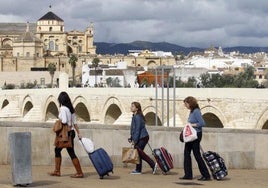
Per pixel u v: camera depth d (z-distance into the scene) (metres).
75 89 101.31
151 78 88.06
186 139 22.00
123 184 20.58
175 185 20.67
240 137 28.16
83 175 22.52
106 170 22.23
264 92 58.16
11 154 19.19
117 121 80.69
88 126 26.22
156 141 27.17
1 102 141.50
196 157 22.47
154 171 24.47
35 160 25.36
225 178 23.53
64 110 21.78
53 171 23.53
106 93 88.62
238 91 61.41
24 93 126.62
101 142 26.47
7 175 21.97
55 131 22.00
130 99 80.44
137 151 23.94
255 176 24.81
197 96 66.19
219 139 27.86
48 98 113.06
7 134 24.92
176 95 69.38
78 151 26.03
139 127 23.84
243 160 28.20
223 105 62.94
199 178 23.09
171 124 68.38
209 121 68.56
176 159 27.52
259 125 58.59
